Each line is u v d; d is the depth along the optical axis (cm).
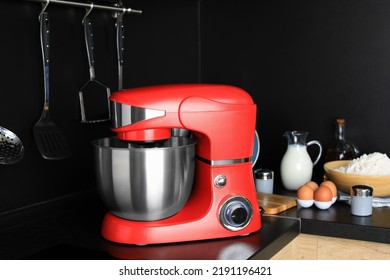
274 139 186
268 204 139
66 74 139
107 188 109
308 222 130
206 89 113
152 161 105
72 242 114
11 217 126
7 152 121
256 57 186
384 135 170
